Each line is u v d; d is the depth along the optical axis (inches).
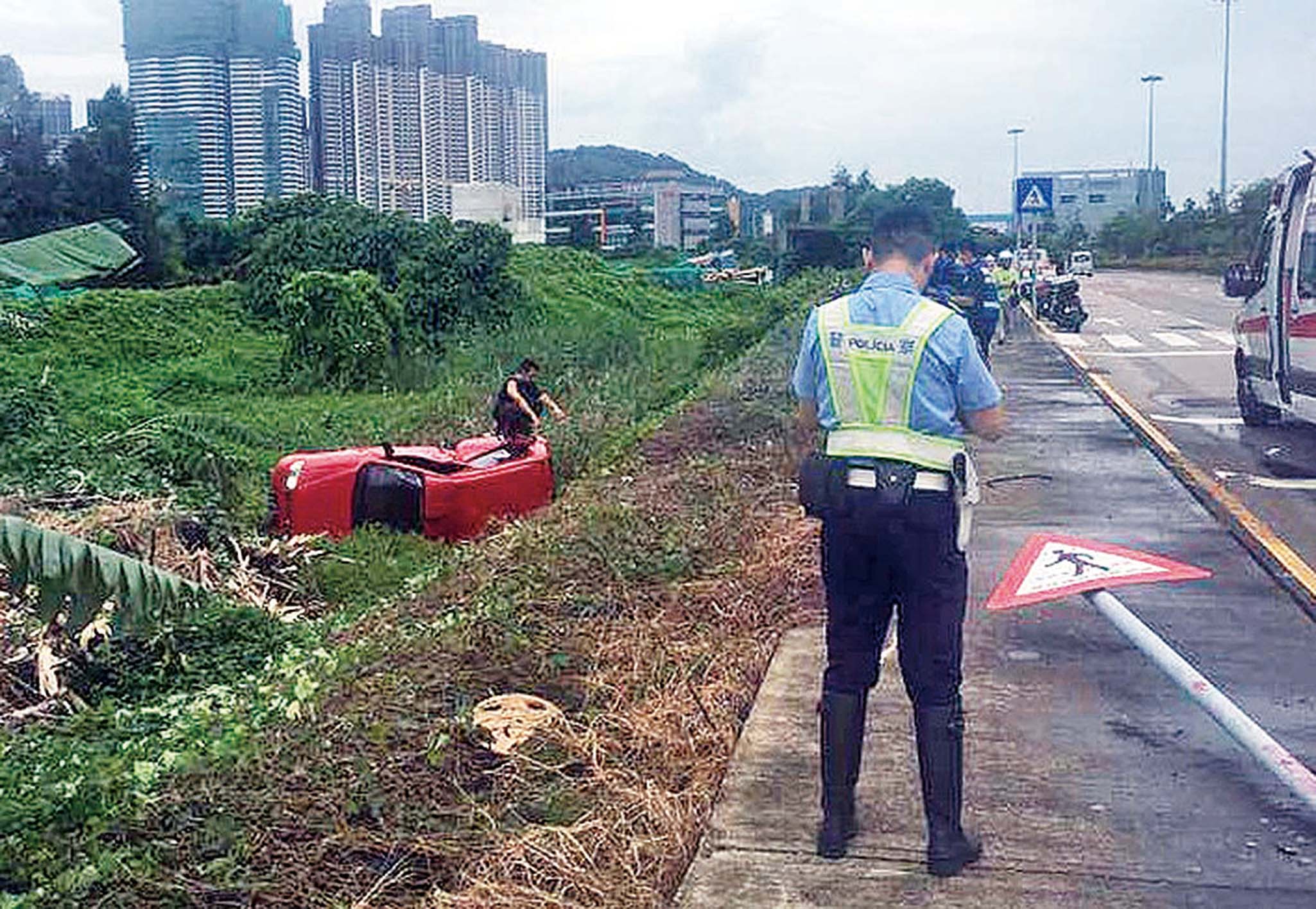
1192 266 2805.1
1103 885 167.0
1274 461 476.4
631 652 252.5
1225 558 329.7
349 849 177.3
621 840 177.5
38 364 921.5
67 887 165.9
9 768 220.8
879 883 168.1
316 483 476.7
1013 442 509.0
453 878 171.5
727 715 221.1
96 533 391.2
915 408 164.1
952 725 169.5
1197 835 179.9
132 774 202.7
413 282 1193.4
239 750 207.2
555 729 214.5
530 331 1132.5
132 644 319.3
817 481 166.6
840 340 168.2
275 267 1192.8
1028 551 179.8
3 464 509.7
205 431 653.9
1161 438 524.7
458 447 528.1
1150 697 231.1
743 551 321.4
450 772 199.5
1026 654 254.4
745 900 164.6
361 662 256.4
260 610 356.2
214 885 167.2
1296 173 497.0
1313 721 222.4
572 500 420.8
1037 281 1176.8
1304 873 169.5
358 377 973.2
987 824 183.8
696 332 1322.6
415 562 448.1
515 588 297.3
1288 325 495.5
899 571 167.2
